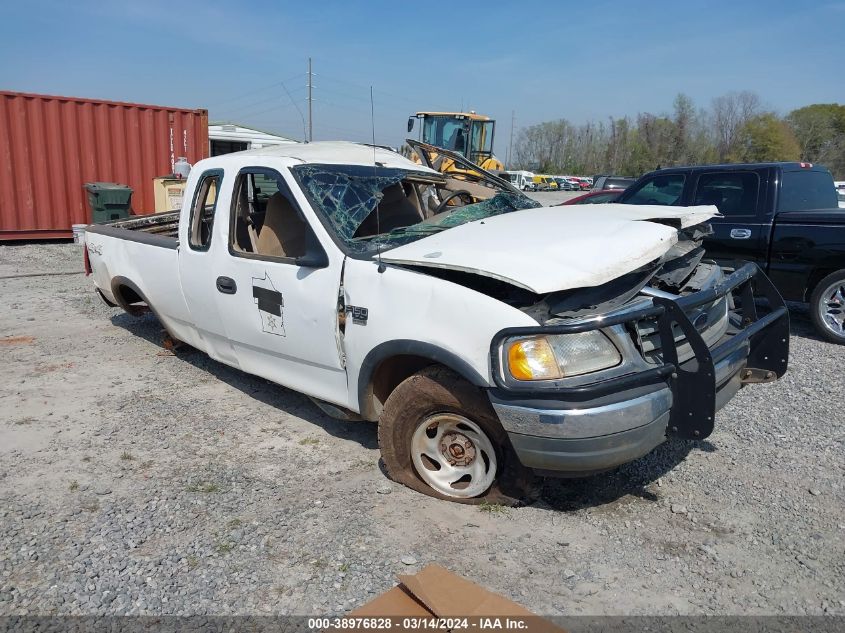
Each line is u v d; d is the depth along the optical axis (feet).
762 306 23.97
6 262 35.47
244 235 15.01
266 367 14.34
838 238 20.56
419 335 10.63
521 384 9.63
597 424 9.39
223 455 13.25
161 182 42.16
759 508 11.25
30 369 18.29
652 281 11.69
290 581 9.32
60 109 41.14
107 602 8.87
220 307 14.64
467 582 8.77
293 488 11.91
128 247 18.21
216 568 9.60
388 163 15.20
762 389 16.96
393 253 11.45
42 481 12.09
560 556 9.91
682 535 10.48
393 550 10.03
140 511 11.07
